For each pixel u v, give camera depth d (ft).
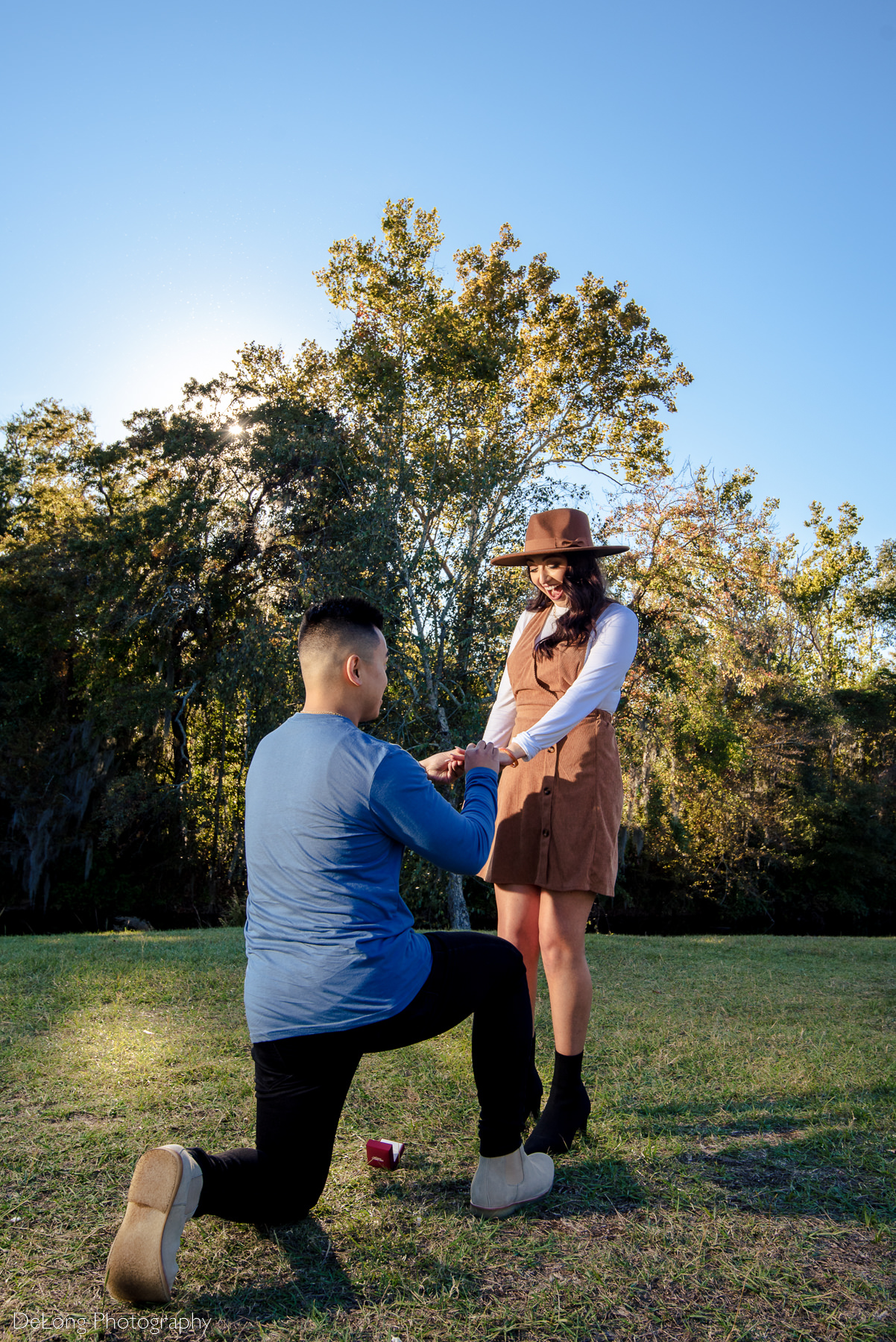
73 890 75.31
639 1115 8.79
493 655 49.37
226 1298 5.36
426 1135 8.04
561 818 8.22
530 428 78.54
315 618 6.55
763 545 65.26
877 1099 9.46
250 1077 9.37
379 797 5.85
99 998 13.30
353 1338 4.98
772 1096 9.52
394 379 63.57
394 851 6.15
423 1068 10.05
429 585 49.42
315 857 5.84
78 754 73.31
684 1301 5.43
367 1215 6.48
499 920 8.73
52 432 84.48
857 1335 5.08
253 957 5.96
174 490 68.03
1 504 82.02
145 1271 4.99
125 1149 7.43
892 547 121.90
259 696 57.00
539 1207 6.68
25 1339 4.87
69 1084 9.09
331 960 5.69
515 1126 6.55
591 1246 6.09
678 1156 7.70
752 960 22.17
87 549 69.56
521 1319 5.19
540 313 78.28
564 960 8.07
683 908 89.25
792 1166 7.50
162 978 15.03
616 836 8.47
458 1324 5.13
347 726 6.23
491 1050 6.52
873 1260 5.95
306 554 60.85
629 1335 5.07
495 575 51.11
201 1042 10.77
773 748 87.15
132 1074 9.44
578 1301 5.39
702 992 16.62
